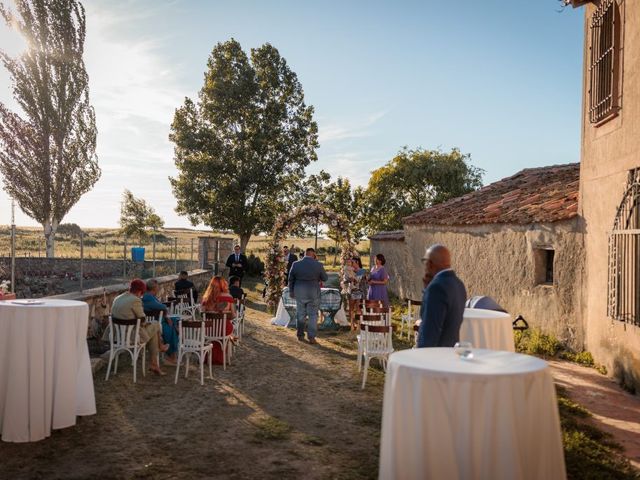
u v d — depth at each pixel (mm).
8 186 33406
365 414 6969
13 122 32938
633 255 8102
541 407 3594
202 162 39344
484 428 3426
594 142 9977
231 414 6852
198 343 8445
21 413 5578
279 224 17734
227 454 5523
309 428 6379
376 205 37781
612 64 9023
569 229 10805
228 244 28109
